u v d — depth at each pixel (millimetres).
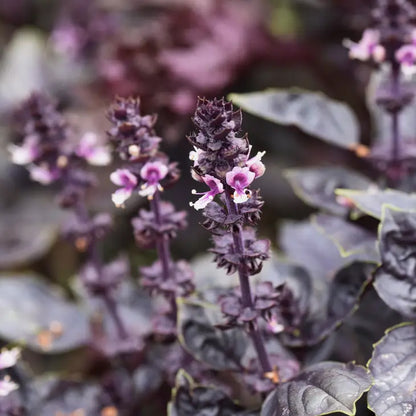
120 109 807
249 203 767
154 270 851
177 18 1100
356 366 793
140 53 1054
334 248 929
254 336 806
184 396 824
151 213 833
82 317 949
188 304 836
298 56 1100
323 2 1145
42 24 1403
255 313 791
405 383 787
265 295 797
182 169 1061
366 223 900
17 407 850
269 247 785
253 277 905
